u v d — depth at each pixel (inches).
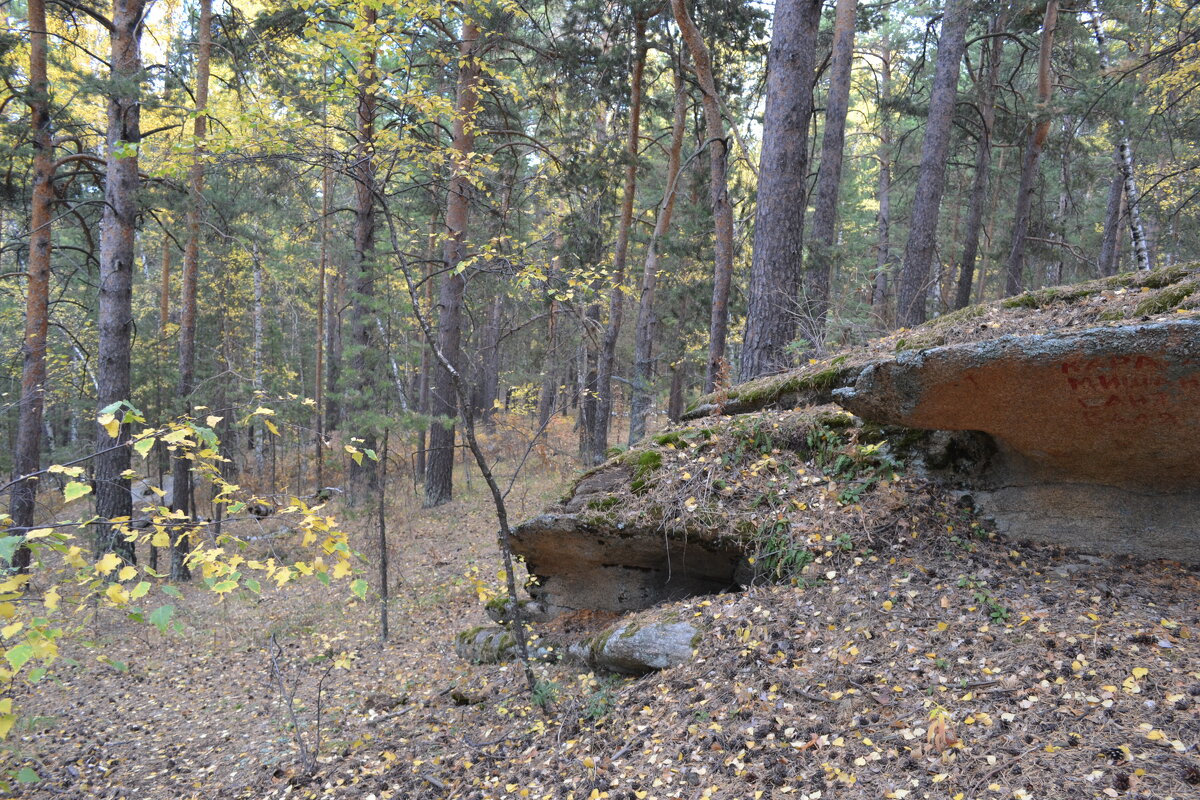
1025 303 237.9
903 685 148.2
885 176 925.2
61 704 334.6
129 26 472.4
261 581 560.7
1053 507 189.3
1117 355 146.9
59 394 936.3
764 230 366.0
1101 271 672.4
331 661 358.9
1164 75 446.3
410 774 195.8
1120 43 652.1
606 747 171.5
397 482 497.4
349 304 440.1
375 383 393.4
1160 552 172.9
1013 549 187.0
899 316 579.5
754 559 209.5
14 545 101.3
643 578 252.1
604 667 218.1
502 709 223.3
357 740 232.5
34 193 543.2
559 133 642.2
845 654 163.0
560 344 746.2
